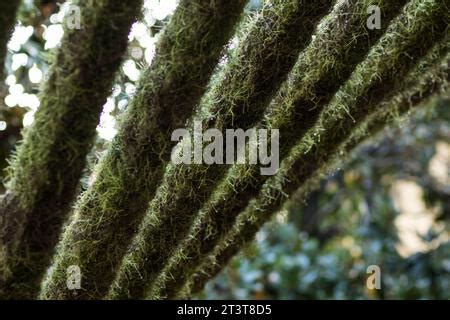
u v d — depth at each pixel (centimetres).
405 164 263
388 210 262
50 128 92
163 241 108
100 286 104
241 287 237
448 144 253
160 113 97
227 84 104
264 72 102
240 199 114
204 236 115
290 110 110
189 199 106
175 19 96
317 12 101
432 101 147
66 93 91
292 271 249
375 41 108
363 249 252
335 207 278
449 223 246
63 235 103
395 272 246
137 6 91
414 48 114
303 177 126
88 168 105
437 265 239
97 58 90
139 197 100
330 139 122
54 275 104
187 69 96
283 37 102
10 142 153
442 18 111
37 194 92
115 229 101
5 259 94
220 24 95
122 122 100
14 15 87
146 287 111
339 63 108
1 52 89
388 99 123
